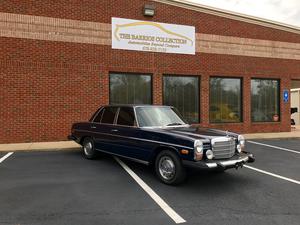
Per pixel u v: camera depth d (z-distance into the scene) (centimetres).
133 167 725
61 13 1140
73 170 693
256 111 1523
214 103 1420
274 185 584
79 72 1162
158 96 1285
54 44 1130
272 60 1540
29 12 1100
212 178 633
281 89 1567
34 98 1107
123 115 709
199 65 1365
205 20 1380
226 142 577
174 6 1314
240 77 1464
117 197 503
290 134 1461
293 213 438
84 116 1171
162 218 416
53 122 1132
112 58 1209
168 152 575
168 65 1302
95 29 1185
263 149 1041
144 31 1259
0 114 1071
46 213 429
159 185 575
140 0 1254
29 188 548
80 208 450
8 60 1076
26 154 905
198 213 435
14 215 421
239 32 1456
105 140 748
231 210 448
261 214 433
